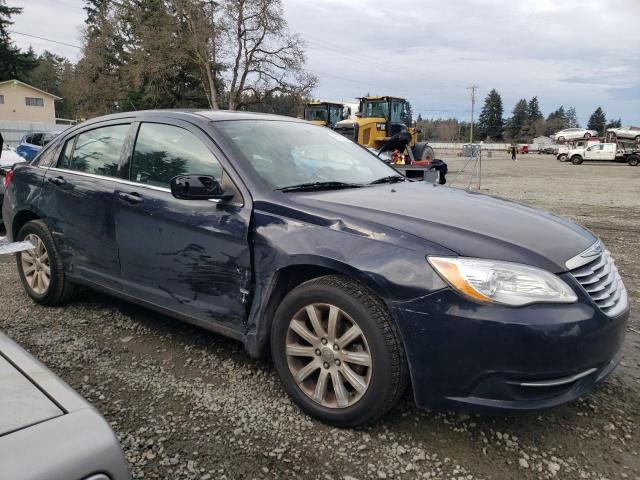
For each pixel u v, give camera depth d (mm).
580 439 2680
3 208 4668
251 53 40344
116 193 3635
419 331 2436
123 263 3652
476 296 2355
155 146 3605
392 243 2564
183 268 3270
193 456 2479
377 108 22266
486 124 132250
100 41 48625
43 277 4332
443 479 2361
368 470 2408
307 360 2848
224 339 3789
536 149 83875
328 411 2707
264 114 4055
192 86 45688
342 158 3896
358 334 2588
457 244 2506
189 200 3135
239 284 3016
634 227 9031
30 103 55781
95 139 4059
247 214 2984
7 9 55438
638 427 2797
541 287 2389
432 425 2766
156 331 3914
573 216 10430
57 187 4094
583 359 2391
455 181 20297
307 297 2734
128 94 46062
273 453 2514
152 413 2828
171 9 42312
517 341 2301
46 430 1134
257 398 3000
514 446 2607
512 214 3027
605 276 2736
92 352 3549
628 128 44469
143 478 2322
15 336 3779
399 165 12422
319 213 2820
